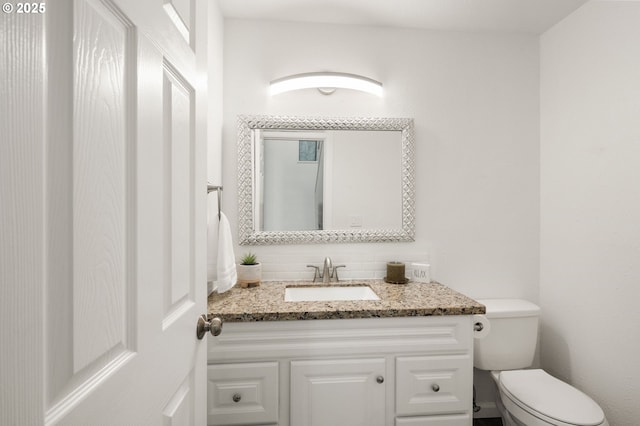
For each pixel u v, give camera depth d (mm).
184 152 673
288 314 1223
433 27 1799
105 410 406
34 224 302
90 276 381
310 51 1759
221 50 1660
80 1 358
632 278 1343
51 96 323
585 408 1228
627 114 1364
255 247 1740
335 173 1766
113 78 423
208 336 1215
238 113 1725
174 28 617
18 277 285
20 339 288
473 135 1835
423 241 1816
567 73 1671
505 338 1609
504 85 1849
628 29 1360
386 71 1797
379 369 1270
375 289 1577
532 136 1862
